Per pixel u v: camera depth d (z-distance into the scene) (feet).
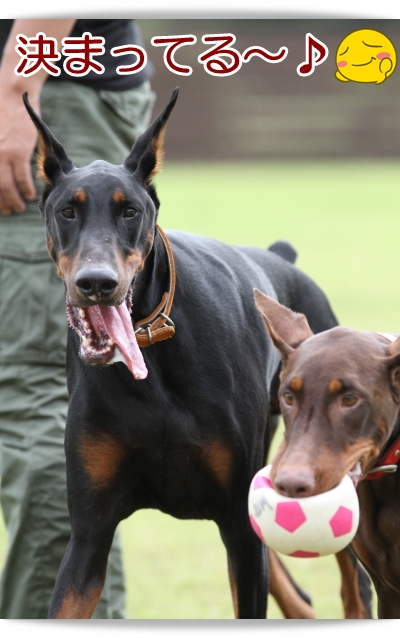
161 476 26.17
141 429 25.39
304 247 123.85
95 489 25.67
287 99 235.61
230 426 25.82
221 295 27.35
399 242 128.98
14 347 30.68
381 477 24.93
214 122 236.43
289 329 24.45
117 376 25.16
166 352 25.41
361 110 235.61
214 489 26.37
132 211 24.48
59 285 30.66
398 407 22.80
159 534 42.42
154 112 232.53
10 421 30.78
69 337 26.43
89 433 25.49
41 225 30.66
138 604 32.99
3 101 29.94
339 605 34.50
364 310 79.41
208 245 29.22
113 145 32.04
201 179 207.41
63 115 31.14
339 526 20.27
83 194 24.29
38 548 30.30
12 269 30.55
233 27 234.17
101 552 25.84
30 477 30.17
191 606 32.83
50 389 30.81
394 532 24.80
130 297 24.64
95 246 23.49
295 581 34.22
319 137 237.04
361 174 216.33
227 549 26.78
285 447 21.48
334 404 21.53
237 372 26.43
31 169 30.48
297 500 20.26
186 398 25.63
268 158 238.07
